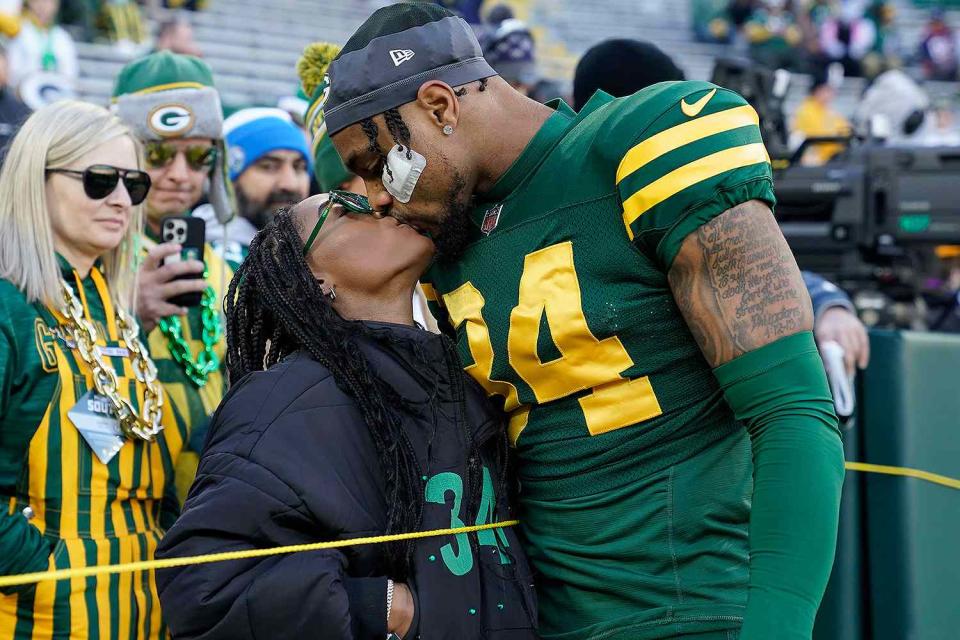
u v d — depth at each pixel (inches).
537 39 499.5
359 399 60.1
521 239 61.3
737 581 60.3
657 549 60.2
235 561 56.0
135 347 86.5
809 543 52.4
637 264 58.4
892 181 126.0
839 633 94.3
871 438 95.2
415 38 59.8
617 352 59.9
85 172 83.6
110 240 85.4
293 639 55.2
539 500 64.1
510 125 61.3
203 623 55.9
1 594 73.2
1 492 76.2
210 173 110.9
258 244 65.3
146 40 336.8
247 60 386.6
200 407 97.2
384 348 61.7
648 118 57.4
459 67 60.2
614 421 60.7
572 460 62.0
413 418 61.3
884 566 93.8
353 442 59.4
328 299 62.8
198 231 97.2
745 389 55.5
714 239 55.4
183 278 95.8
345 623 55.3
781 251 55.6
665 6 550.0
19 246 80.0
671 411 60.4
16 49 252.1
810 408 54.4
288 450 57.8
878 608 93.8
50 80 183.9
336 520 57.5
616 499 61.0
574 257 59.7
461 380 62.7
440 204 61.2
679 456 60.6
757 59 486.3
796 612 51.7
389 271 62.7
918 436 94.1
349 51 61.0
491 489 63.0
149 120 107.0
